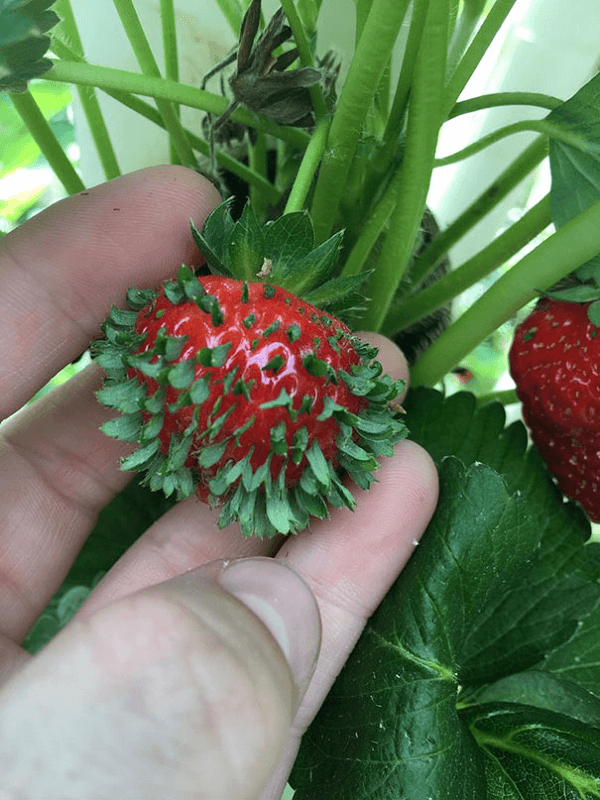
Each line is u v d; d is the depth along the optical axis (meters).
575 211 0.09
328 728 0.09
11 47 0.07
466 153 0.09
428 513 0.09
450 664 0.08
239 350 0.07
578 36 0.11
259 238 0.07
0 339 0.09
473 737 0.09
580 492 0.10
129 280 0.09
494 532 0.09
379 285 0.09
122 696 0.06
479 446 0.11
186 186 0.09
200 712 0.06
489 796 0.09
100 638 0.06
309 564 0.09
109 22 0.11
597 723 0.09
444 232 0.11
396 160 0.09
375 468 0.07
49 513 0.11
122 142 0.12
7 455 0.11
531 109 0.11
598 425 0.10
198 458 0.07
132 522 0.12
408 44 0.08
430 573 0.08
